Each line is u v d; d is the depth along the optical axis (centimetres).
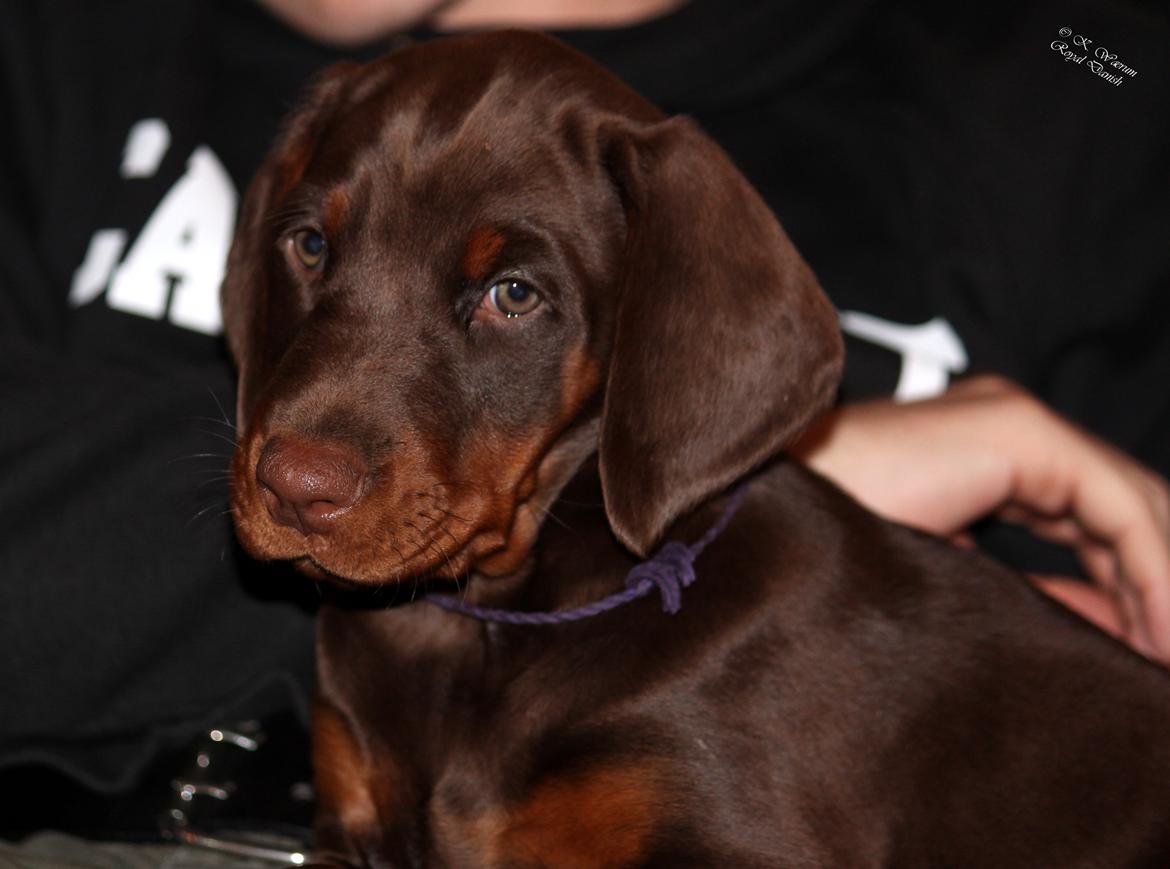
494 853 266
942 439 352
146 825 308
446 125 258
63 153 377
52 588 306
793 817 255
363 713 281
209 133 403
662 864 253
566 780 260
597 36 413
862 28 445
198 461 322
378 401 241
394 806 278
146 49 399
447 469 248
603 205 265
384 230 251
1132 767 273
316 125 288
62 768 312
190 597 317
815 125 430
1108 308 428
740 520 277
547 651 269
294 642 330
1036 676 278
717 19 419
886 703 267
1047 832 268
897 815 264
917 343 404
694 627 264
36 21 396
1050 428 361
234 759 329
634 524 253
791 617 268
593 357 263
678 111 421
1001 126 424
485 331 253
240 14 421
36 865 246
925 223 417
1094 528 360
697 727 258
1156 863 268
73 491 311
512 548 270
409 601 280
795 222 412
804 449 345
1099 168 427
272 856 297
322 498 234
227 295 293
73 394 324
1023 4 444
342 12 394
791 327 258
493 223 251
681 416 253
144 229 377
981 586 287
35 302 361
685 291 256
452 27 423
